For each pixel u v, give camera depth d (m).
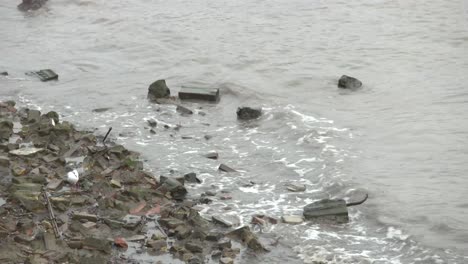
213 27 30.09
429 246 13.79
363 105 21.64
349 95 22.53
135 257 13.47
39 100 22.61
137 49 27.81
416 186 16.28
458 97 21.78
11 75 25.17
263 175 17.27
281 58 26.09
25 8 34.00
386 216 15.00
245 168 17.67
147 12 32.56
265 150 18.66
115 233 14.30
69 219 14.63
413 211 15.13
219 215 15.14
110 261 13.30
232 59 26.12
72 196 15.52
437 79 23.52
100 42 28.89
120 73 25.31
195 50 27.38
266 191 16.41
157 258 13.45
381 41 27.55
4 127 19.06
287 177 17.09
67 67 26.06
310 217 15.02
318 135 19.33
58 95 23.08
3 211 14.64
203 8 32.81
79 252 13.44
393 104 21.56
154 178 16.73
